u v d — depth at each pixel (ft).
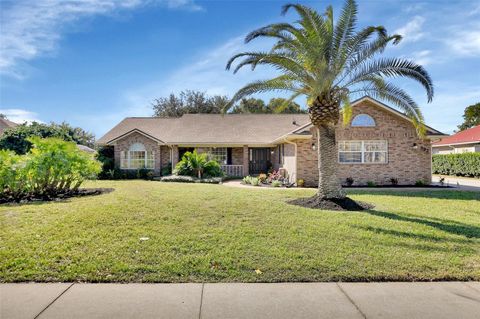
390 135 58.75
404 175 59.00
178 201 32.19
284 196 38.83
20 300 12.03
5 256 16.15
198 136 78.33
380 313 11.27
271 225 23.03
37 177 35.58
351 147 58.80
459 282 14.17
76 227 21.52
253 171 81.76
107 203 30.68
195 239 19.31
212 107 147.64
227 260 16.01
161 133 84.17
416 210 30.96
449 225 24.25
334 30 33.35
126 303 11.85
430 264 15.90
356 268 15.30
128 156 75.82
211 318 10.85
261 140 76.69
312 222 24.21
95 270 14.67
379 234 21.16
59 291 12.84
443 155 91.71
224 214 26.32
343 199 33.17
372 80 35.45
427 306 11.84
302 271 14.93
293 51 34.32
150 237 19.61
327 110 33.78
